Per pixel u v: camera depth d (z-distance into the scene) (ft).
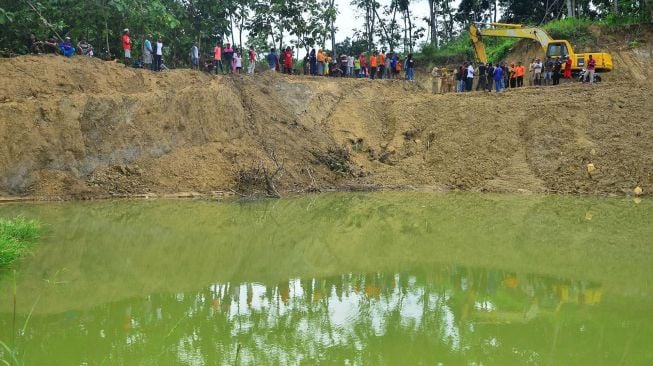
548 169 65.36
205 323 21.89
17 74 59.00
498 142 70.03
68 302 24.39
